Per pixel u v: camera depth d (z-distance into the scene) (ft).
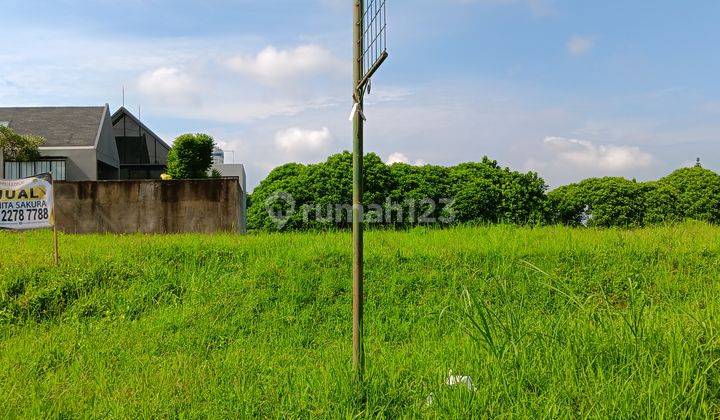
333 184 57.36
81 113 104.58
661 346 14.78
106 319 27.84
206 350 23.39
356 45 15.81
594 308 17.97
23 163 86.58
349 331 26.35
